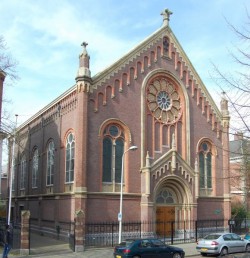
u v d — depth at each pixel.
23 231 27.14
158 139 37.25
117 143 34.75
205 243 27.98
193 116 40.19
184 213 36.78
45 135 41.28
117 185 34.00
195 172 37.69
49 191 38.91
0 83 31.64
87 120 32.91
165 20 39.69
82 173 31.69
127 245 23.59
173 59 39.69
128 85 35.88
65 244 31.81
